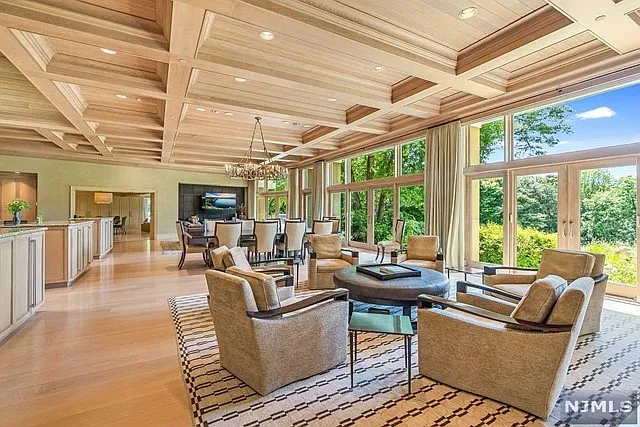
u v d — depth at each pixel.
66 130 6.60
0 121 5.82
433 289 3.08
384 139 7.88
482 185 5.98
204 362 2.52
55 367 2.43
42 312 3.72
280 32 3.21
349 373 2.36
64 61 4.04
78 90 5.13
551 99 4.73
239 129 7.48
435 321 2.22
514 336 1.90
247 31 3.54
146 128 6.75
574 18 2.97
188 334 3.09
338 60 4.26
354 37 3.35
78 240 5.43
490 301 2.59
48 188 10.17
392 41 3.59
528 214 5.28
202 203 13.30
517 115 5.44
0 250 2.80
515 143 5.48
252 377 2.11
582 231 4.62
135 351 2.71
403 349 2.79
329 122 6.32
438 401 2.01
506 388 1.94
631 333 3.10
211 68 3.94
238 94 5.32
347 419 1.85
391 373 2.36
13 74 4.74
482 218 5.98
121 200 17.02
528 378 1.87
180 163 11.36
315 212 10.55
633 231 4.14
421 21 3.41
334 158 10.01
